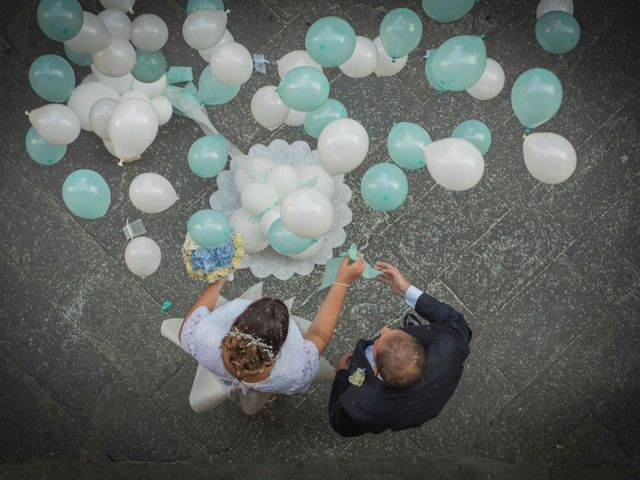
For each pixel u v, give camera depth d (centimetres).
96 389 358
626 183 371
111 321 360
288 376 253
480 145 312
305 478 354
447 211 368
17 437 357
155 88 327
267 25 375
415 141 294
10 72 366
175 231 363
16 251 361
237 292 359
